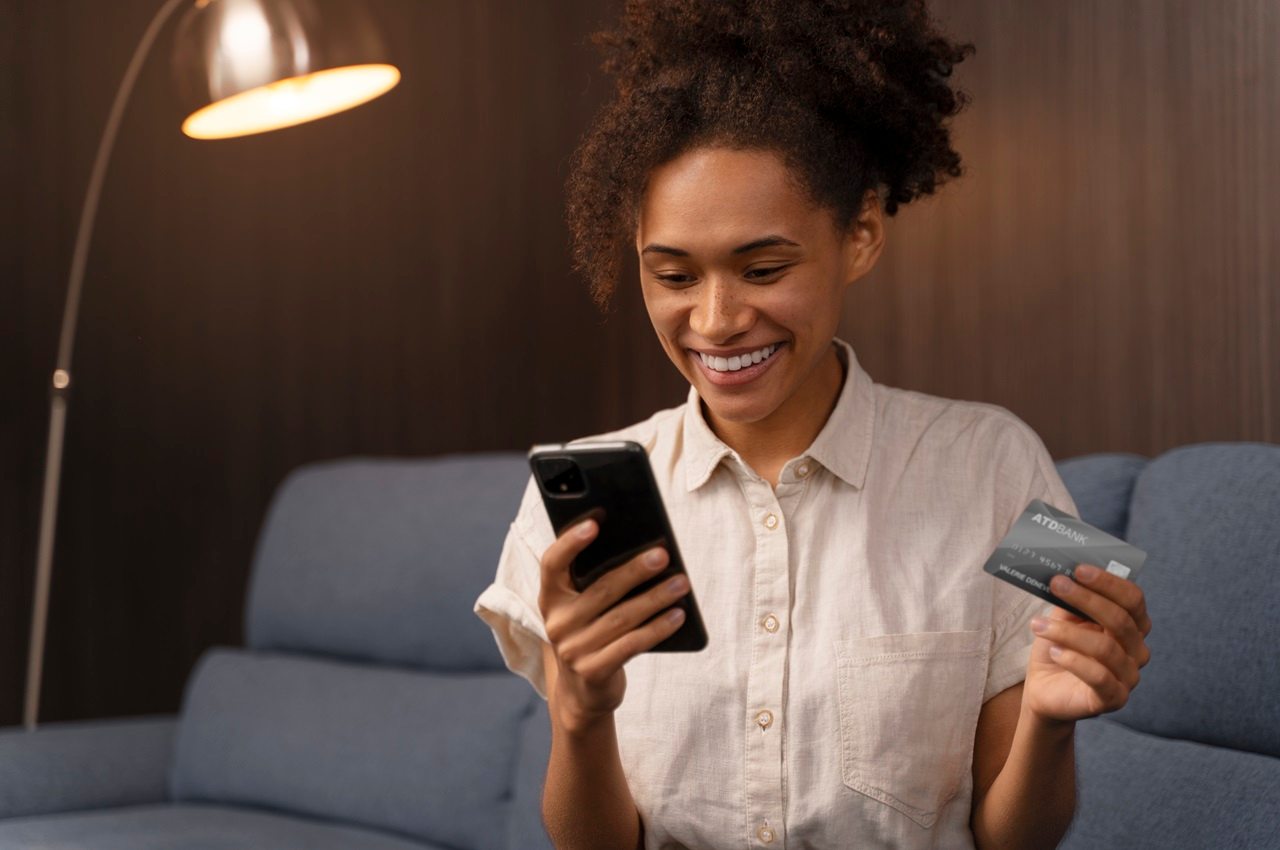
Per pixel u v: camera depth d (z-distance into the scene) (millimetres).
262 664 2590
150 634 3410
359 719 2334
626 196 1107
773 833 1150
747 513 1208
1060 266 2203
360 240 3395
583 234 1199
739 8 1110
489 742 2131
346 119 3418
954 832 1157
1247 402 1973
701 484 1218
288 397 3432
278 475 3424
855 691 1133
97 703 3361
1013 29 2262
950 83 2326
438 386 3287
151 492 3418
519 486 2322
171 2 2963
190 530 3428
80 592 3350
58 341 3359
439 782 2160
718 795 1164
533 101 3154
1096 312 2156
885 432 1222
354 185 3404
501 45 3205
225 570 3426
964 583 1154
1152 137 2084
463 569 2307
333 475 2674
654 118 1082
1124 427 2125
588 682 1021
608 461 984
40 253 3352
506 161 3193
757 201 1050
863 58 1094
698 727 1169
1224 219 1996
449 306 3275
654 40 1159
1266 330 1949
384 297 3359
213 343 3432
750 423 1213
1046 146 2221
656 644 1007
